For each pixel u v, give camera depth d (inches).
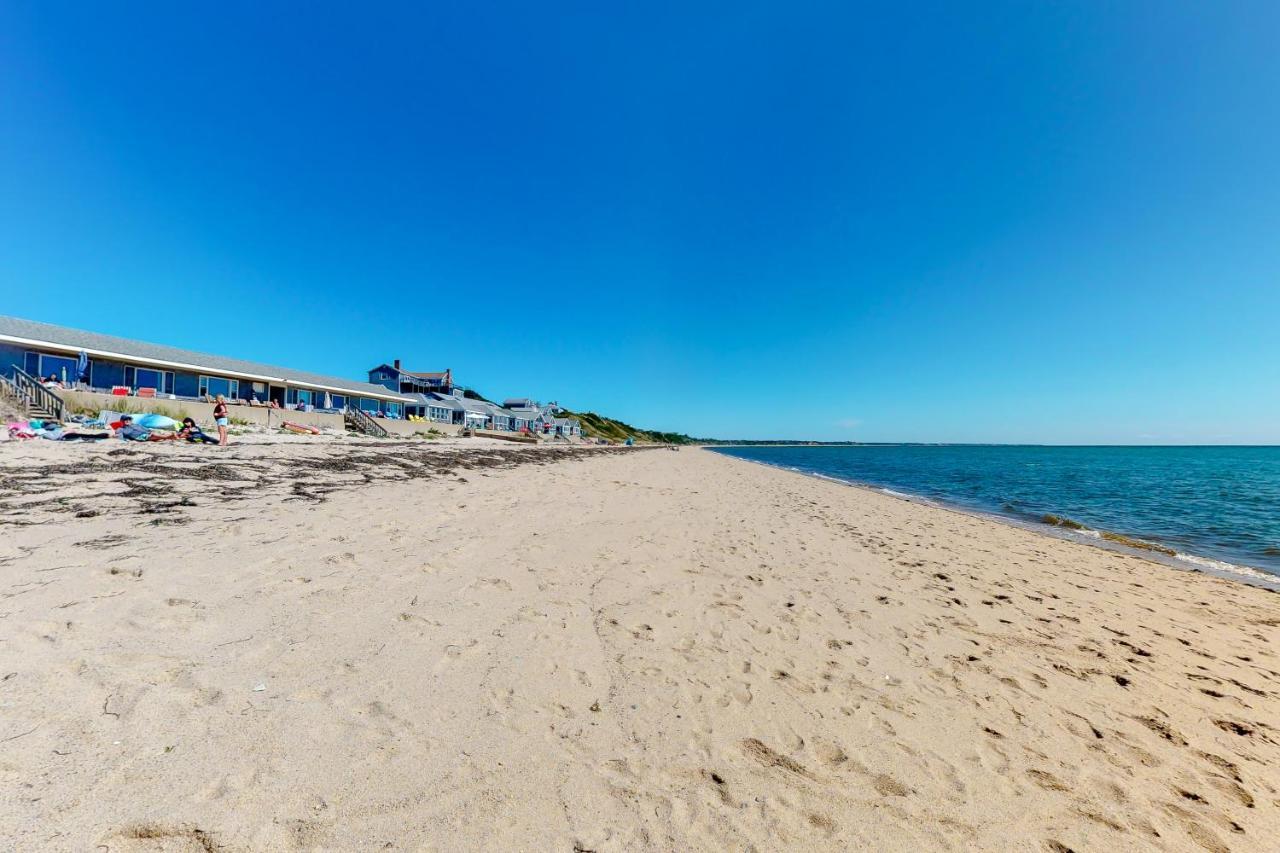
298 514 297.4
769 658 171.9
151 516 259.1
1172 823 110.0
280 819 84.4
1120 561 413.7
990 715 148.6
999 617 239.0
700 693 144.4
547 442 2311.8
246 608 160.9
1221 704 168.4
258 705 112.8
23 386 729.6
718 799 104.0
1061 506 822.5
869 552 359.6
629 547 301.6
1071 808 112.0
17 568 172.1
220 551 213.2
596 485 628.1
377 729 110.3
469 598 192.5
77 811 79.7
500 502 414.0
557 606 195.3
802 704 144.5
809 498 708.7
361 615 166.2
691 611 207.3
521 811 93.8
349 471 513.0
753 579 262.1
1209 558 458.3
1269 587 361.4
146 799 84.1
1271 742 146.4
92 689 110.2
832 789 110.6
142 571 180.7
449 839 85.9
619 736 120.4
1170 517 716.7
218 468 429.4
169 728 101.6
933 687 162.6
